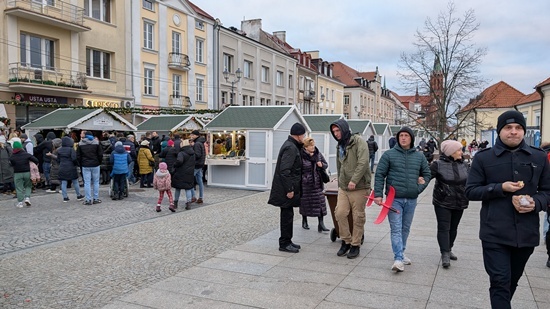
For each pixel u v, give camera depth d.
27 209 10.32
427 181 5.56
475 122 23.89
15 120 19.48
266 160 14.62
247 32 44.44
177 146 13.58
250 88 38.12
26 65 20.34
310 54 56.38
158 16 28.27
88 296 4.69
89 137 11.08
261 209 10.60
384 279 5.20
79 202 11.45
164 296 4.69
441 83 22.41
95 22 23.69
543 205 3.24
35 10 20.22
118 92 25.28
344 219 6.16
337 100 61.34
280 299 4.57
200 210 10.43
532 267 5.70
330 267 5.71
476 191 3.44
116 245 6.92
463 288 4.86
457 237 7.49
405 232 5.69
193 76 31.39
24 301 4.53
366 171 5.87
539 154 3.38
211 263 5.93
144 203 11.42
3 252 6.47
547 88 22.86
